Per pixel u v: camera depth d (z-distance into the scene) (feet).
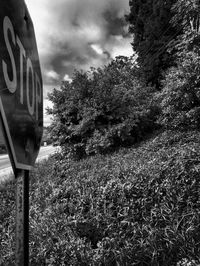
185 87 23.47
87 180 18.54
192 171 14.74
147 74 45.16
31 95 3.74
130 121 29.19
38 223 14.58
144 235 12.28
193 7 25.20
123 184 15.64
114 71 35.86
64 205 15.99
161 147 23.62
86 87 31.07
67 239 12.91
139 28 54.39
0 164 61.16
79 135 31.19
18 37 3.17
